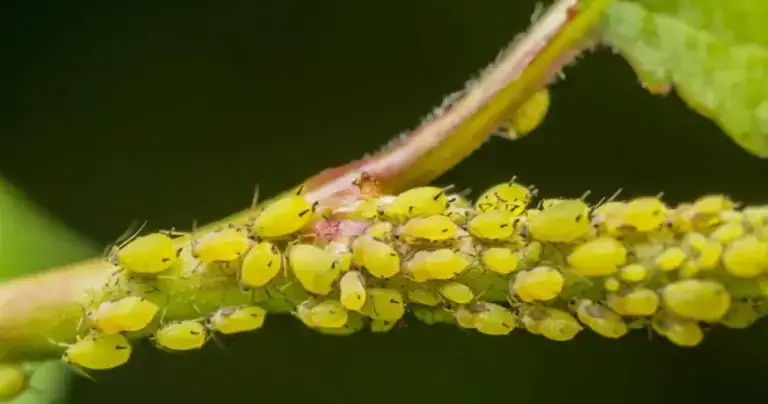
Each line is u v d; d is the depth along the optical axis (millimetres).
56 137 92
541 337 91
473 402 91
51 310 76
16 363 76
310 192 78
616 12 80
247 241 75
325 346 91
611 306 74
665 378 91
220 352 91
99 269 76
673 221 74
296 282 76
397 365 91
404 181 79
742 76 79
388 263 74
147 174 92
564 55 80
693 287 73
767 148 79
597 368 91
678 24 79
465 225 76
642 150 92
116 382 89
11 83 92
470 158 91
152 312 75
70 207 91
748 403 90
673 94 92
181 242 76
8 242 84
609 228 74
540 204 76
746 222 73
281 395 91
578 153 92
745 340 90
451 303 75
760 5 78
